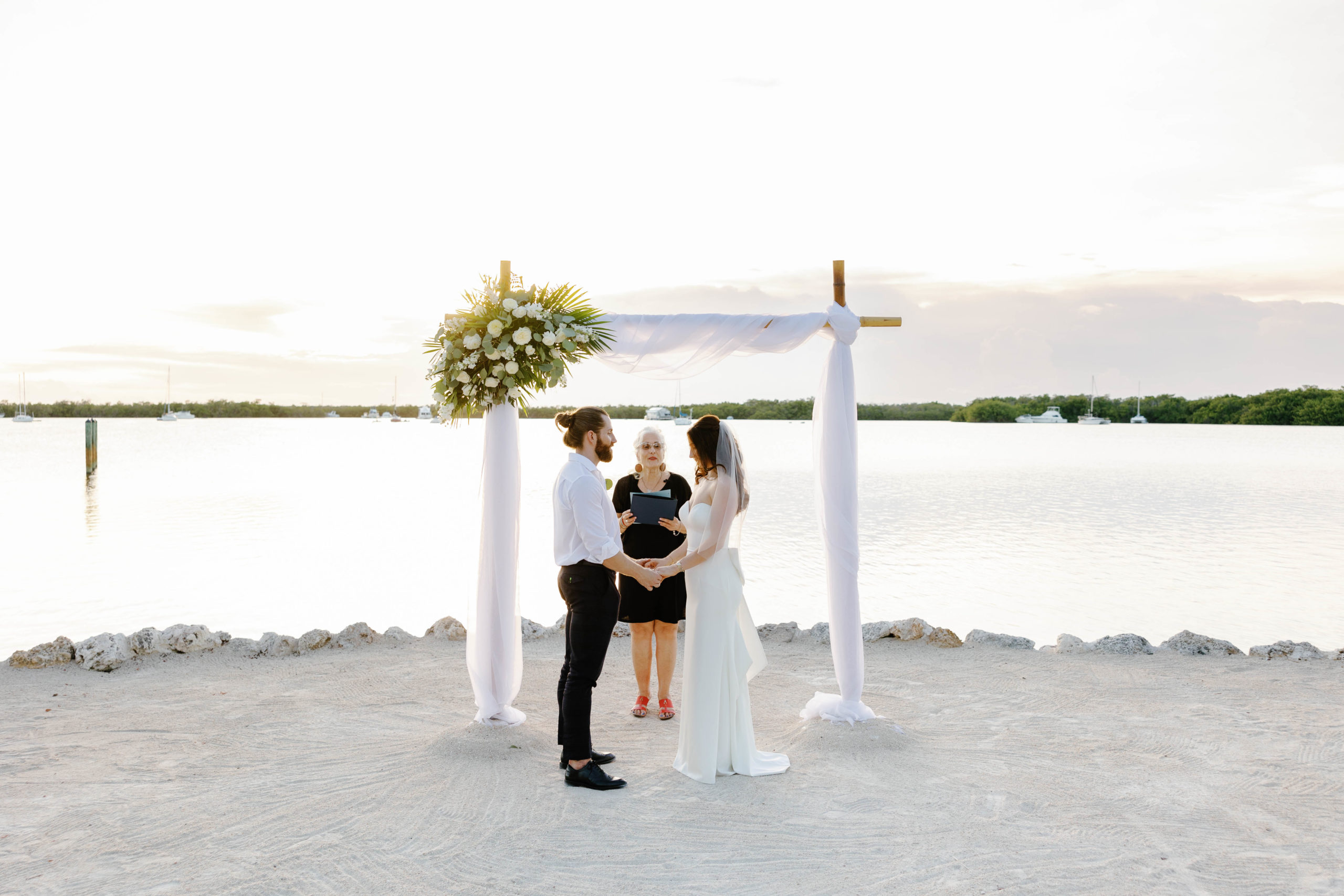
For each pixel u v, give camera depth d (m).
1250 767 4.36
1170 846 3.48
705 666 4.22
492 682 4.83
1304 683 5.93
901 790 4.07
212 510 20.83
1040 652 6.83
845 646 5.01
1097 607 10.98
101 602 10.82
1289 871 3.28
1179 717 5.18
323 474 32.62
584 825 3.69
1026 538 17.17
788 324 5.09
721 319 5.07
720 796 4.01
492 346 4.70
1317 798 3.97
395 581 12.45
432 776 4.20
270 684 5.84
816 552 15.11
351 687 5.79
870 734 4.73
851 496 5.12
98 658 6.15
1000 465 40.69
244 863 3.30
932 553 15.32
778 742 4.84
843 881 3.20
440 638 7.10
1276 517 20.59
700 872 3.27
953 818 3.75
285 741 4.71
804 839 3.56
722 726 4.27
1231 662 6.49
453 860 3.35
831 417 5.16
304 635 6.79
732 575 4.35
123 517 19.45
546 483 28.00
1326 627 10.01
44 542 15.68
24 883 3.13
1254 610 10.87
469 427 104.88
